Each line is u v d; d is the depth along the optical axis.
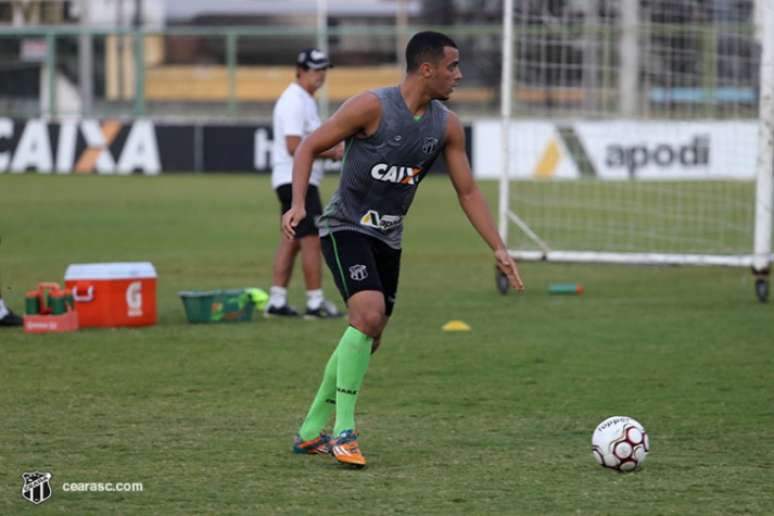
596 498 16.95
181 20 123.12
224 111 102.38
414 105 18.41
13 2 114.50
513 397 23.77
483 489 17.39
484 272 44.22
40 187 76.06
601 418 22.05
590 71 66.81
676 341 30.06
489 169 83.81
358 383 18.73
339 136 18.39
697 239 54.75
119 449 19.58
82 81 97.12
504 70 40.62
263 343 29.36
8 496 16.91
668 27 61.44
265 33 93.06
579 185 76.81
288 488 17.39
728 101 73.19
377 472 18.31
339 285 19.03
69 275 31.17
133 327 31.34
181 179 82.94
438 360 27.55
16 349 28.16
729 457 19.31
